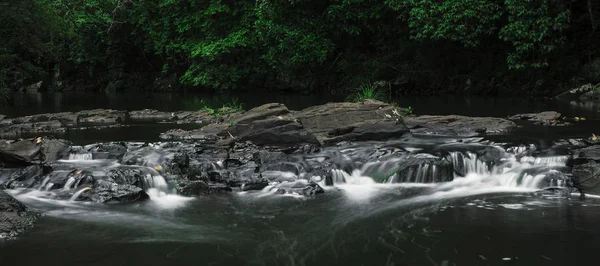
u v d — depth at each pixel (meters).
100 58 31.97
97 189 7.62
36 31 20.64
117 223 6.54
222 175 8.42
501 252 5.41
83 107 18.67
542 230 6.06
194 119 14.39
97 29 31.64
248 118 11.05
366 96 16.77
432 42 22.17
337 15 22.50
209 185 8.09
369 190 8.14
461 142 10.34
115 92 28.66
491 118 12.24
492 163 8.90
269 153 9.38
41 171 8.37
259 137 10.34
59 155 9.47
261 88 26.69
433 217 6.66
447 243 5.70
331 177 8.55
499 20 20.45
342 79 24.30
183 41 28.86
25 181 8.16
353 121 11.38
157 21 30.03
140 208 7.18
